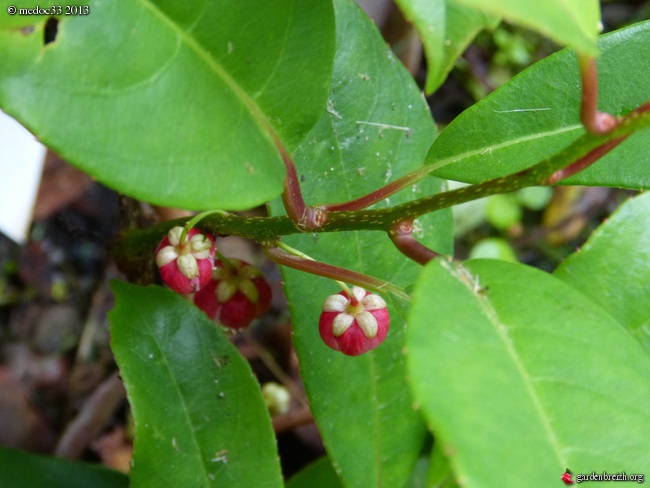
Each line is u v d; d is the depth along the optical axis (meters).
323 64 0.10
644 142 0.11
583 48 0.07
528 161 0.12
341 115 0.13
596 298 0.13
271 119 0.10
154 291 0.12
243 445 0.12
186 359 0.12
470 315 0.08
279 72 0.10
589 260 0.14
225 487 0.12
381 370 0.13
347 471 0.12
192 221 0.11
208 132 0.09
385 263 0.13
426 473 0.16
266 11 0.09
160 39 0.09
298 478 0.15
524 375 0.08
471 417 0.07
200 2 0.09
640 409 0.08
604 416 0.08
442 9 0.07
